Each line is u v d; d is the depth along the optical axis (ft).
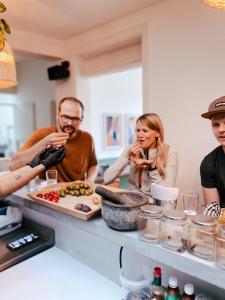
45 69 14.29
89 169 6.57
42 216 4.50
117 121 13.51
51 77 10.50
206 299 2.56
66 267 3.76
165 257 2.38
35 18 7.87
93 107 12.14
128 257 3.32
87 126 10.78
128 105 14.17
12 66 4.57
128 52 8.79
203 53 6.36
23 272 3.58
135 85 14.57
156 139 4.83
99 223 2.97
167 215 2.45
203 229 2.24
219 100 3.64
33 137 5.50
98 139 12.54
